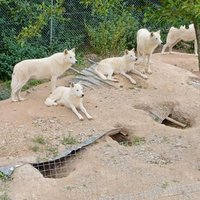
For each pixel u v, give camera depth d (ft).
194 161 25.76
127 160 25.64
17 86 31.89
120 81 35.53
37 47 43.57
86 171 24.41
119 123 29.94
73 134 28.22
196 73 40.32
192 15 21.15
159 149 27.12
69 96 30.50
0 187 23.00
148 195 22.26
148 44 36.04
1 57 40.24
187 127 31.86
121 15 47.32
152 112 32.55
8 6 42.24
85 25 46.24
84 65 42.32
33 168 24.56
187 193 22.43
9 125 28.73
